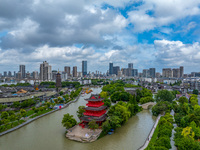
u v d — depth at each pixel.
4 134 106.62
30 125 125.06
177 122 115.31
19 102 175.38
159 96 186.38
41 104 188.00
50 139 100.88
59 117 146.75
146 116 153.00
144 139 102.19
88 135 101.06
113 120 111.75
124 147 91.50
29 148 89.62
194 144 71.31
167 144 72.44
